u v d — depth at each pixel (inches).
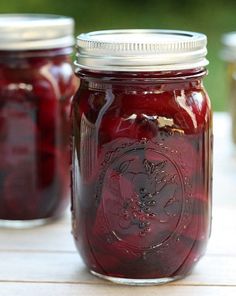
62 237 20.3
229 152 26.8
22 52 20.6
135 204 17.2
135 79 16.7
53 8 55.1
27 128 20.8
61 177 21.2
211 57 50.5
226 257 19.0
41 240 20.1
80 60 17.2
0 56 20.6
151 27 55.5
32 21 21.0
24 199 21.0
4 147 20.9
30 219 21.1
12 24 20.5
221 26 55.6
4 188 21.0
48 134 20.9
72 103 18.0
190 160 17.3
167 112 16.9
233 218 21.1
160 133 16.9
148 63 16.6
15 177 20.9
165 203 17.2
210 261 18.8
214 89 46.9
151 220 17.2
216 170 25.0
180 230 17.4
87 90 17.5
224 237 20.0
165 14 56.1
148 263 17.4
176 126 17.0
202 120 17.3
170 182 17.2
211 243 19.7
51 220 21.5
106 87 17.0
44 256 19.1
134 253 17.4
